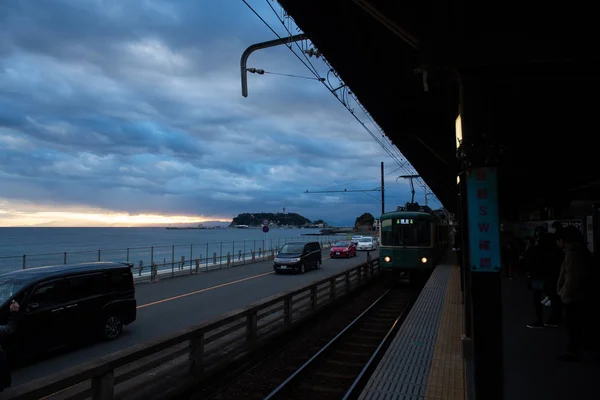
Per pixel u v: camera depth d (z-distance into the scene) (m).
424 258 17.14
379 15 4.02
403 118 12.26
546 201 16.22
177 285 17.86
